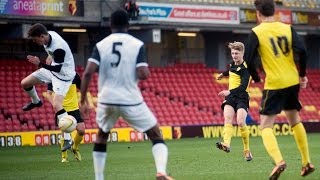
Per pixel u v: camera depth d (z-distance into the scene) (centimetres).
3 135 5838
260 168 3138
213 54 8494
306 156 2423
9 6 6294
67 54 3434
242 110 3547
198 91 7812
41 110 6594
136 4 6975
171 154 4253
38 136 6016
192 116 7431
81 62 7812
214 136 7031
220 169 3111
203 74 8131
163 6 7169
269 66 2339
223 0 7719
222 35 8425
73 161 3769
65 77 3456
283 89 2336
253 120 7431
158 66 8406
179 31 7506
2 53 7238
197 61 8656
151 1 7094
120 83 2203
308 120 8069
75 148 3731
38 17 6456
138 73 2194
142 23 6975
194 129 6906
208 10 7519
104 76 2220
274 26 2347
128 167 3319
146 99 7394
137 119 2217
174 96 7606
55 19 6581
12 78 6844
